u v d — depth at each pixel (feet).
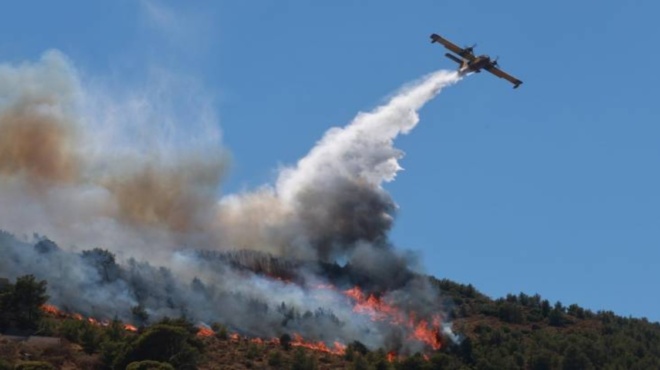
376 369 413.59
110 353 359.05
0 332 377.50
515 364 471.21
